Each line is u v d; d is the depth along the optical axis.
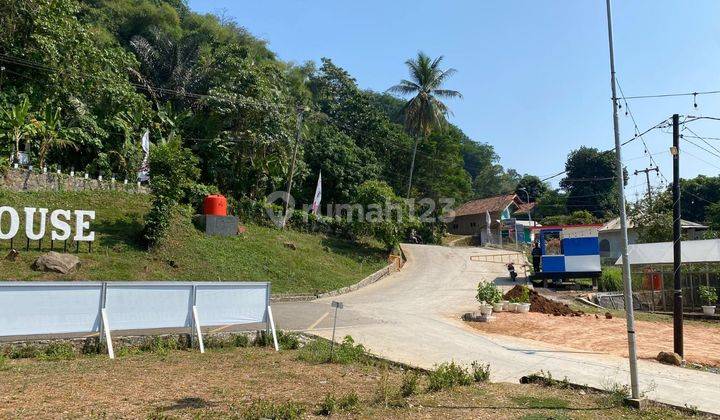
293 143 38.56
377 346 14.39
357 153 47.84
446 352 14.12
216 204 29.33
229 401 7.88
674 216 16.33
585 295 28.69
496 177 96.94
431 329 17.30
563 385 10.33
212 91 34.84
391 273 34.09
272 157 36.91
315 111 50.59
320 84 60.97
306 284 26.33
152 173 25.50
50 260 19.28
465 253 44.06
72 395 7.73
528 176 77.75
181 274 22.64
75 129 28.22
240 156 36.53
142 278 20.89
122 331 12.60
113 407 7.19
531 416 7.82
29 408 6.93
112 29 43.44
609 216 56.62
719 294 28.03
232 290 13.26
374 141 55.34
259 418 6.95
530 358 13.79
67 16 28.95
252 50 50.16
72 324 11.07
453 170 59.59
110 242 23.23
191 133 36.59
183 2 56.66
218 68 38.66
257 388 8.85
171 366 10.30
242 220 33.09
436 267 36.94
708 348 16.64
